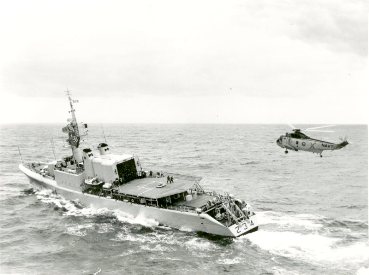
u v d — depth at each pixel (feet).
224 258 127.34
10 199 201.16
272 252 130.62
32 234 153.89
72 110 194.90
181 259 127.54
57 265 126.31
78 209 180.65
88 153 180.65
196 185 171.83
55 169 197.57
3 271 121.39
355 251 130.52
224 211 150.51
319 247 134.31
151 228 154.20
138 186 167.94
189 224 147.64
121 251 135.13
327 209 179.93
